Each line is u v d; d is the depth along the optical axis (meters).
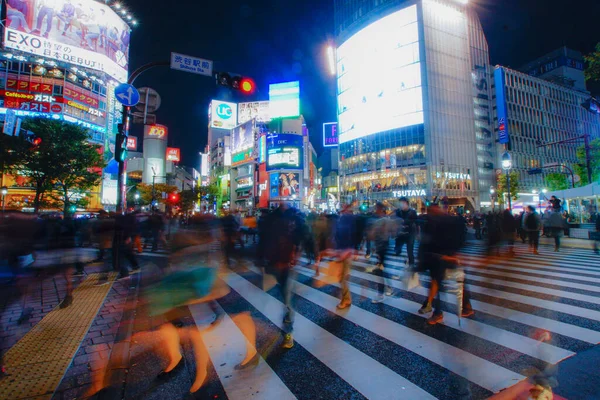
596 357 3.72
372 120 68.06
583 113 83.81
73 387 3.22
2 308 4.29
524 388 3.12
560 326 4.75
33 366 3.65
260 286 7.67
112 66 49.31
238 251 13.10
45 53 42.12
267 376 3.48
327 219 9.58
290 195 58.69
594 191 18.11
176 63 9.29
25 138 21.56
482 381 3.28
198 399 3.07
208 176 102.75
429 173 59.16
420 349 4.07
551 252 12.96
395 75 64.75
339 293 6.93
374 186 66.38
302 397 3.08
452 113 63.72
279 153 59.44
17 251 4.54
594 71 13.81
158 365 3.78
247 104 89.31
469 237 21.27
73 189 26.38
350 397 3.06
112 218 10.62
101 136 47.34
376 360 3.80
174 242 4.14
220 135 97.38
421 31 62.31
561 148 77.44
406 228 8.38
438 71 63.25
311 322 5.14
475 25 70.00
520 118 71.31
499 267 9.61
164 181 85.69
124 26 52.22
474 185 63.94
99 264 10.60
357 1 72.31
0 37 39.78
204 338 4.54
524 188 67.88
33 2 41.62
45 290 7.09
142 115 16.61
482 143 67.06
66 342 4.31
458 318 4.96
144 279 7.95
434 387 3.20
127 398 3.09
